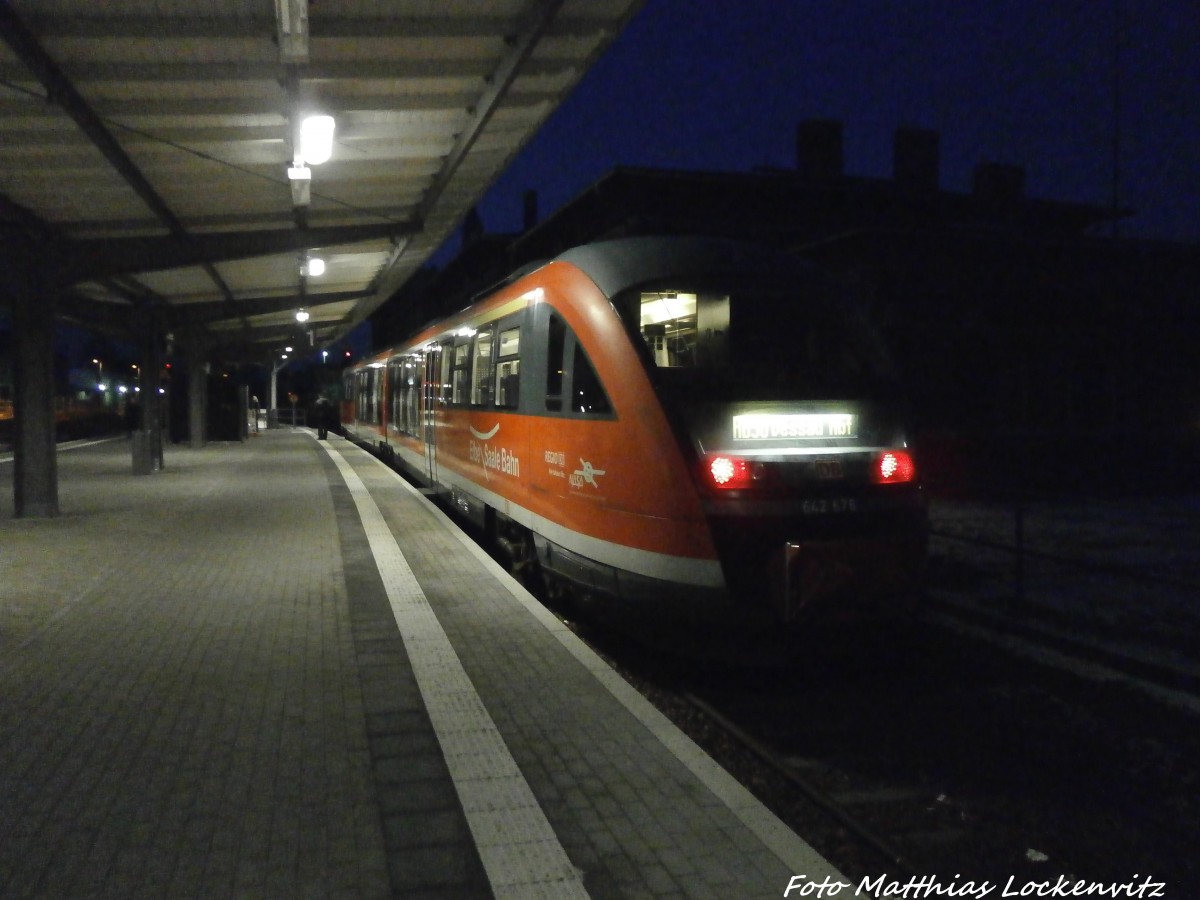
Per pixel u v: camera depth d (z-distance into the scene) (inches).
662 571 258.8
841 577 254.4
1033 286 703.1
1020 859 167.9
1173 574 386.6
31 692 219.5
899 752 217.3
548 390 323.6
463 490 481.1
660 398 264.1
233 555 391.9
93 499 581.9
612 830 153.9
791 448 262.7
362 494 613.3
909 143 1096.2
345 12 291.9
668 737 192.7
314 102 359.6
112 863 142.4
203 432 1130.7
